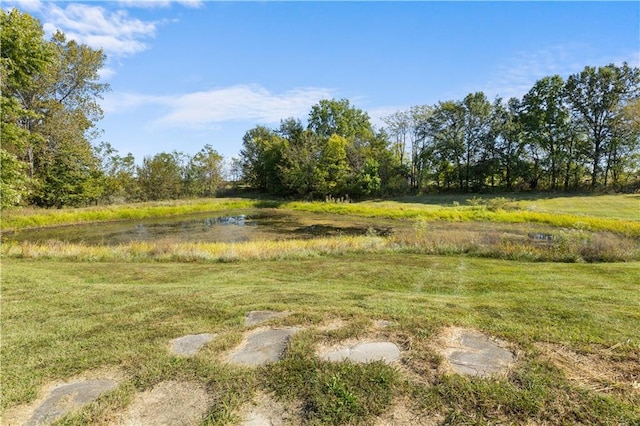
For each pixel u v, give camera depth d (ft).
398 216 79.20
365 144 132.26
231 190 150.61
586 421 6.74
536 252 32.35
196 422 7.12
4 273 24.12
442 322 11.47
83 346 10.75
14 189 45.27
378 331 10.85
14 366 9.57
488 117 120.57
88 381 8.80
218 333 11.43
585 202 83.10
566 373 8.27
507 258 32.17
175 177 128.36
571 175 112.47
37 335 11.78
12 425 7.18
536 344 9.87
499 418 6.91
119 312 14.17
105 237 60.39
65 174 87.86
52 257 34.22
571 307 13.51
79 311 14.57
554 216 62.49
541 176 116.16
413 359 9.05
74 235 62.64
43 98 79.25
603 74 101.71
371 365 8.71
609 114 103.55
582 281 20.45
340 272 25.66
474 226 61.21
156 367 9.17
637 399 7.28
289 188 130.00
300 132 152.97
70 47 81.00
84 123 86.22
